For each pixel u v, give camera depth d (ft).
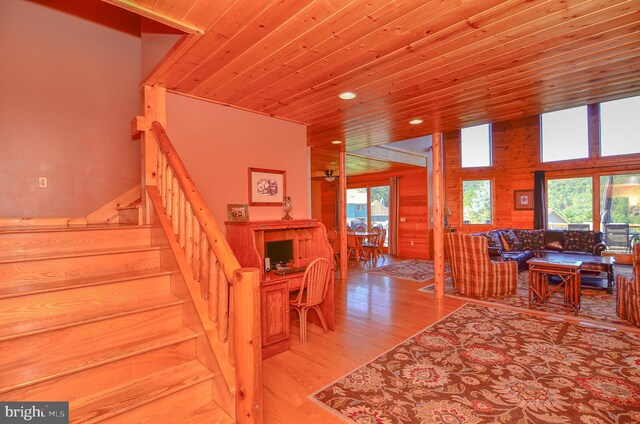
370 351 9.53
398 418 6.44
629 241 23.89
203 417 5.60
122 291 6.95
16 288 6.05
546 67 8.14
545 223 26.89
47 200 11.14
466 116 12.36
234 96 9.84
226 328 6.13
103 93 12.25
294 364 8.80
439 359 8.90
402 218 29.81
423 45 6.99
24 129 10.77
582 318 12.02
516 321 11.82
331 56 7.41
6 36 10.55
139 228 8.61
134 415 5.15
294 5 5.55
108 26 12.44
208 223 6.37
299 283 10.25
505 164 28.63
